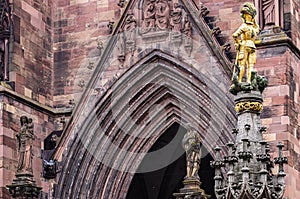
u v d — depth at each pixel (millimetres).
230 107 68562
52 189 72938
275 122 65188
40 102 75562
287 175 63750
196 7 71500
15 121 71750
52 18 78312
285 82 65625
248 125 42062
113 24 74938
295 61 67875
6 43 73438
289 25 67688
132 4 73562
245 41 44344
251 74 43562
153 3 72938
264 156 41156
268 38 66375
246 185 40594
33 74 75250
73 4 77875
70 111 75750
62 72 77062
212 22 72250
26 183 68375
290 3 68062
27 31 75188
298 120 67312
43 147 74438
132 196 87812
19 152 69438
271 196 41094
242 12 45062
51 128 75875
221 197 41688
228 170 41562
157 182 87125
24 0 75250
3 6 73438
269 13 67250
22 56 74250
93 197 73438
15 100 72125
